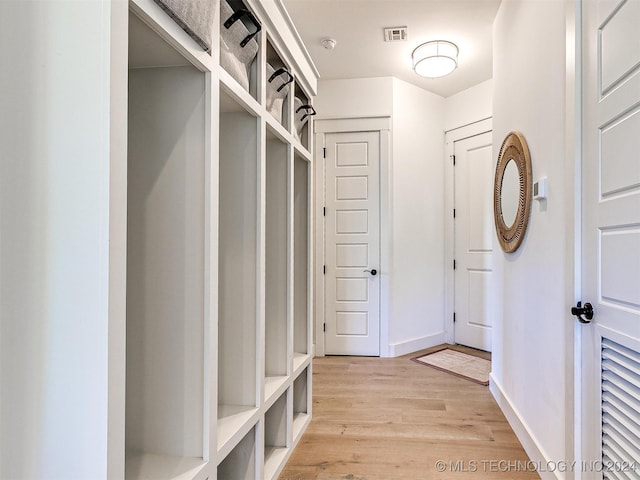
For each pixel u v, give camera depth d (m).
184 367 1.26
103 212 0.83
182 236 1.26
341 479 1.84
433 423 2.41
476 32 2.96
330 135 3.92
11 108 0.87
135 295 1.28
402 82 3.88
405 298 3.93
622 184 1.23
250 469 1.64
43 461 0.86
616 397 1.25
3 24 0.87
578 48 1.50
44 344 0.86
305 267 2.47
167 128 1.27
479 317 3.98
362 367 3.50
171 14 1.01
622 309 1.23
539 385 1.90
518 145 2.17
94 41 0.83
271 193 2.08
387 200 3.81
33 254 0.86
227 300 1.69
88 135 0.84
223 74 1.32
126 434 1.28
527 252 2.09
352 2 2.60
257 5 1.59
